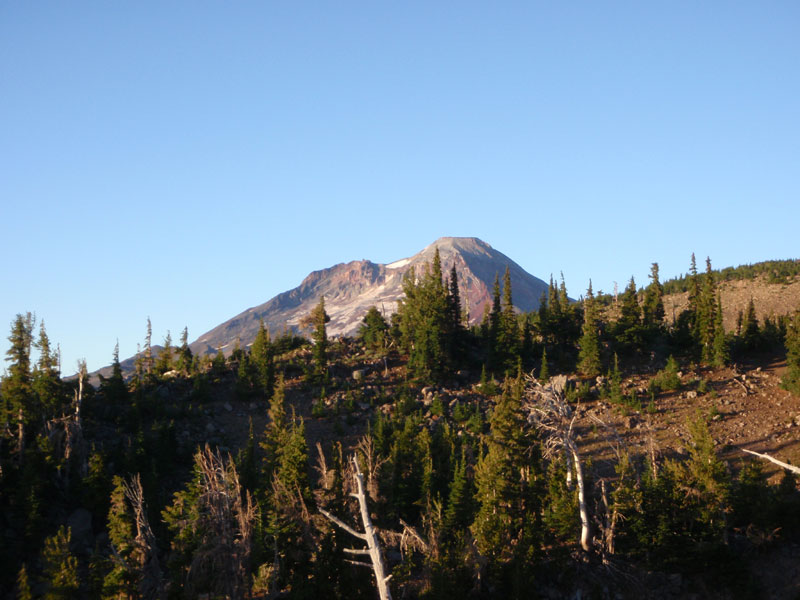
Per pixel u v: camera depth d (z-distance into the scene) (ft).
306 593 140.46
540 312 386.32
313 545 163.32
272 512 161.89
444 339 339.57
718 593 162.30
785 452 231.30
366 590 146.10
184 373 346.13
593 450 247.29
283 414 249.75
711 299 338.13
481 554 165.27
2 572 170.60
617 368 307.58
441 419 285.02
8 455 218.38
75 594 156.15
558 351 361.10
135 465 221.66
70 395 266.57
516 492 177.37
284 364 350.64
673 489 176.35
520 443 180.75
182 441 261.24
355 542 155.33
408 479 207.31
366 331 401.29
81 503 207.92
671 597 161.99
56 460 216.54
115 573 147.02
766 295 593.01
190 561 143.84
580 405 292.40
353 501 172.04
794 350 287.69
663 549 167.43
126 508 173.27
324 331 342.23
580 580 165.78
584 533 170.50
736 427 256.73
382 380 336.29
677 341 349.82
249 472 215.72
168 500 219.82
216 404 309.01
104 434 258.37
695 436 187.01
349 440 270.05
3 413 228.22
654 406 277.64
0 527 185.26
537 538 168.35
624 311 352.90
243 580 133.90
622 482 180.24
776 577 162.61
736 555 164.35
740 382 302.86
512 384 194.59
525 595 154.71
